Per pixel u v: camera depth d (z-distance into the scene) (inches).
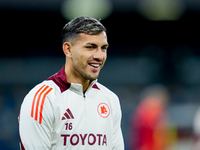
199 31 1988.2
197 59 2010.3
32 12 1567.4
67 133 360.8
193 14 1688.0
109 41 2000.5
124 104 1705.2
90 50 361.4
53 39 1860.2
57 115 361.1
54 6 1521.9
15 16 1642.5
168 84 1907.0
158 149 933.8
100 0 1523.1
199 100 1827.0
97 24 363.3
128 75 1834.4
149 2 1561.3
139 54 1991.9
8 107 1541.6
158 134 932.6
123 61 1854.1
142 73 1867.6
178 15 1636.3
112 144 396.5
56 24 1779.0
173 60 2007.9
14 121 1457.9
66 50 377.4
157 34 2009.1
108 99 398.6
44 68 1694.1
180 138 1238.3
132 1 1563.7
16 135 1363.2
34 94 367.9
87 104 378.3
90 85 385.7
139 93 1788.9
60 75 383.9
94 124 374.0
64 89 375.2
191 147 1180.5
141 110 963.3
